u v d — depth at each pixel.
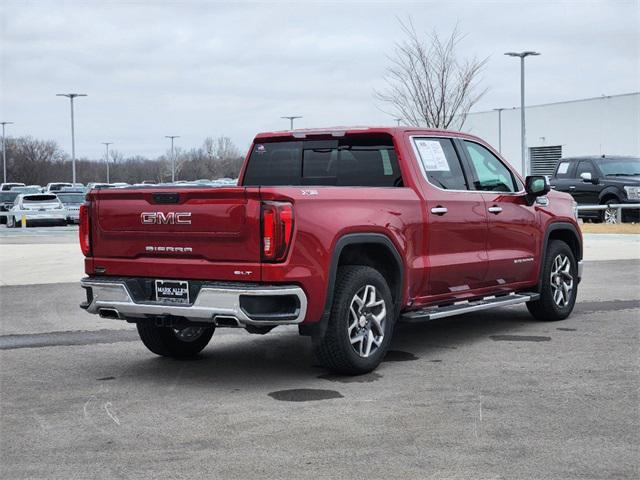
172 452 4.90
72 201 38.75
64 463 4.73
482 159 8.54
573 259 9.55
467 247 7.99
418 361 7.34
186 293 6.48
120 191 6.81
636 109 52.94
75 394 6.32
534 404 5.83
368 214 6.86
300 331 6.51
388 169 7.67
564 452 4.81
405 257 7.23
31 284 13.41
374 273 6.86
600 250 18.16
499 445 4.95
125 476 4.51
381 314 6.96
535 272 8.98
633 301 10.84
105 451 4.94
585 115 56.22
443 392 6.21
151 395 6.27
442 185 7.86
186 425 5.45
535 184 8.77
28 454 4.90
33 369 7.22
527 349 7.79
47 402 6.09
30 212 34.41
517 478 4.40
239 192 6.23
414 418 5.53
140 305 6.63
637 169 25.11
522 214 8.76
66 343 8.47
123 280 6.77
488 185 8.51
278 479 4.43
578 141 56.72
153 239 6.66
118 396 6.25
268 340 8.63
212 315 6.27
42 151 109.88
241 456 4.81
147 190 6.64
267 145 8.40
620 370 6.85
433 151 7.92
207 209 6.36
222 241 6.32
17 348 8.20
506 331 8.80
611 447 4.90
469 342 8.21
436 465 4.61
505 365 7.11
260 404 5.95
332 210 6.54
